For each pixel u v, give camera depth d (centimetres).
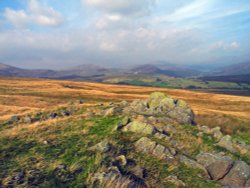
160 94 4441
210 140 3047
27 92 10731
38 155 2247
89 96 10669
